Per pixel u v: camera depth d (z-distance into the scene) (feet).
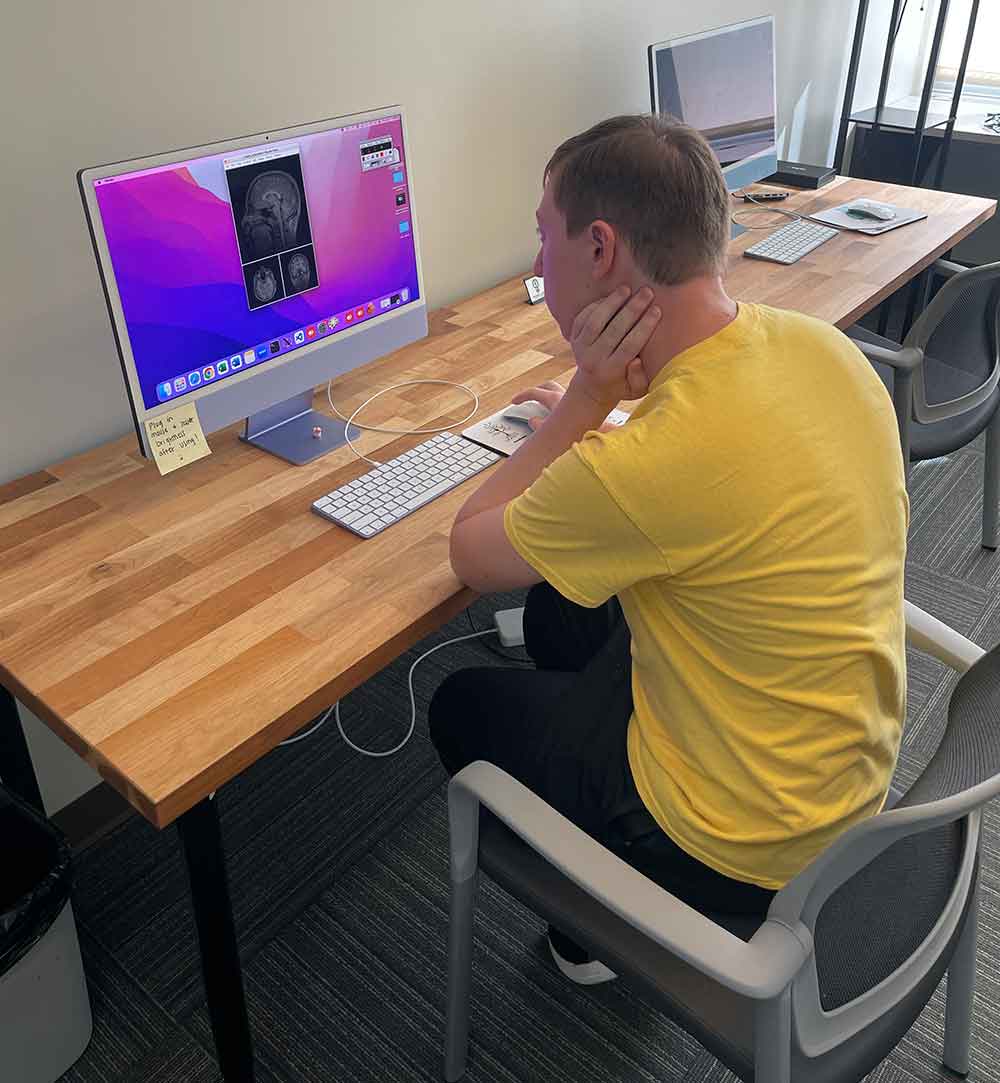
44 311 5.17
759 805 3.39
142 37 5.11
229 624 4.21
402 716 7.02
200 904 4.14
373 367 6.35
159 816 3.50
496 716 4.49
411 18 6.47
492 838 4.19
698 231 3.32
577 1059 5.05
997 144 11.77
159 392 4.67
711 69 7.79
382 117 5.26
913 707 7.01
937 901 3.62
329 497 4.93
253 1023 5.21
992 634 7.60
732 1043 3.47
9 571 4.55
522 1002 5.30
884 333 11.42
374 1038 5.15
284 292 5.07
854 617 3.23
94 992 5.33
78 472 5.28
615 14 7.97
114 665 4.01
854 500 3.23
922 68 13.50
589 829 3.90
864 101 12.62
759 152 8.61
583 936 3.85
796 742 3.32
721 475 3.11
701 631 3.39
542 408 5.54
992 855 6.02
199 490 5.11
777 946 3.13
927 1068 4.98
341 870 6.01
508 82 7.33
